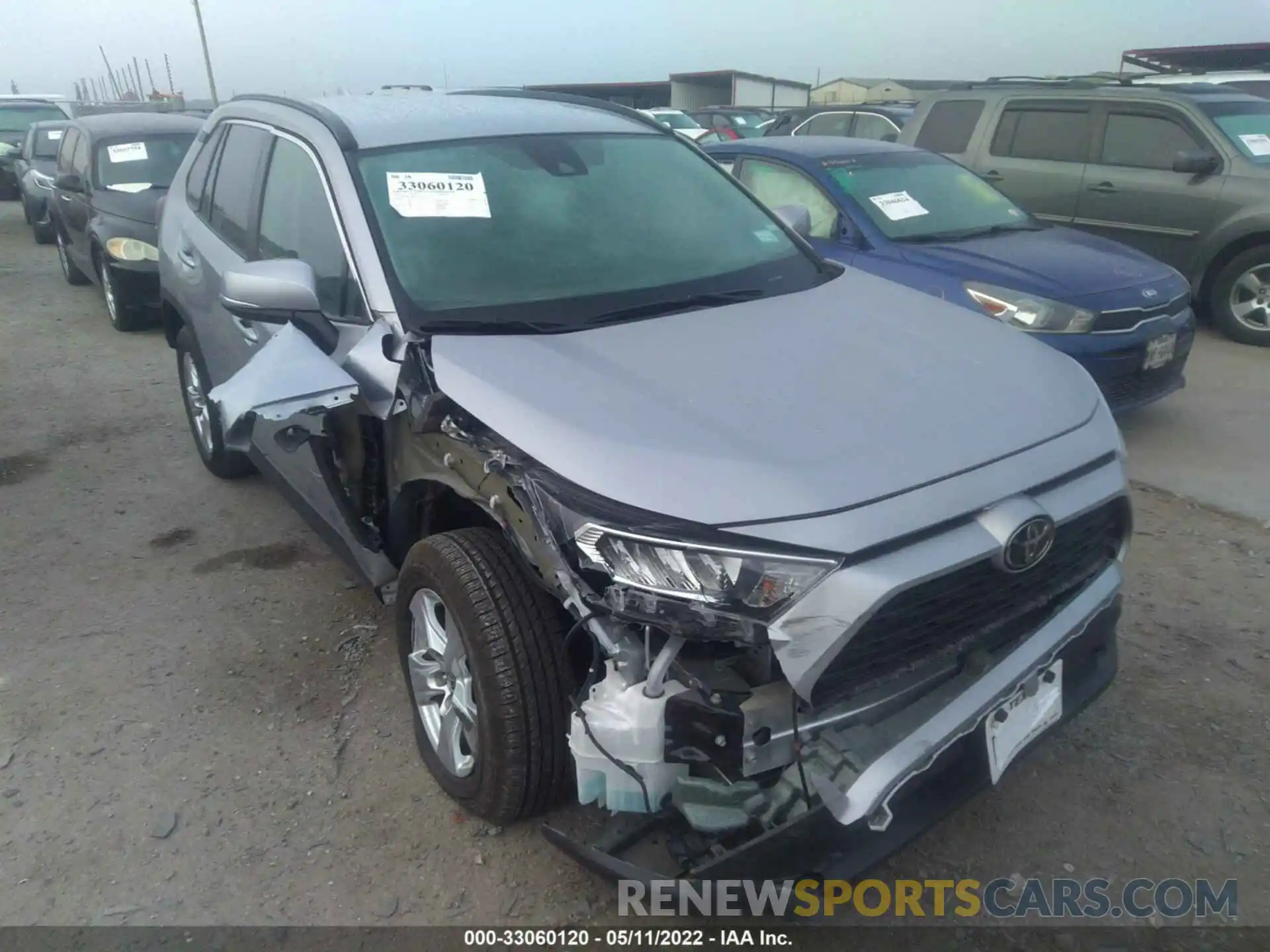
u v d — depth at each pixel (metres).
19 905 2.70
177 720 3.44
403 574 2.93
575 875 2.76
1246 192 7.75
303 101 4.04
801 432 2.38
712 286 3.34
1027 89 8.98
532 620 2.57
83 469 5.67
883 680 2.27
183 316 4.92
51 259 12.95
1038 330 5.42
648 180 3.82
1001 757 2.49
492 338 2.89
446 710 2.92
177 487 5.40
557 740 2.60
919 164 6.88
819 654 2.12
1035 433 2.55
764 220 3.93
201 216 4.81
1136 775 3.09
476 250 3.26
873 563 2.14
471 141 3.64
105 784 3.14
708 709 2.13
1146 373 5.66
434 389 2.75
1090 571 2.73
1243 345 8.02
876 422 2.46
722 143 7.31
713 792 2.19
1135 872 2.75
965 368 2.83
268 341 3.71
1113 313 5.43
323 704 3.51
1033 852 2.82
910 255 5.97
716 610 2.12
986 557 2.28
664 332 2.97
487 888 2.73
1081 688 2.80
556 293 3.16
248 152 4.32
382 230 3.23
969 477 2.34
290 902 2.70
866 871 2.29
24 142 14.28
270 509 5.09
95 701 3.55
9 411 6.68
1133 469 5.43
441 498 3.05
